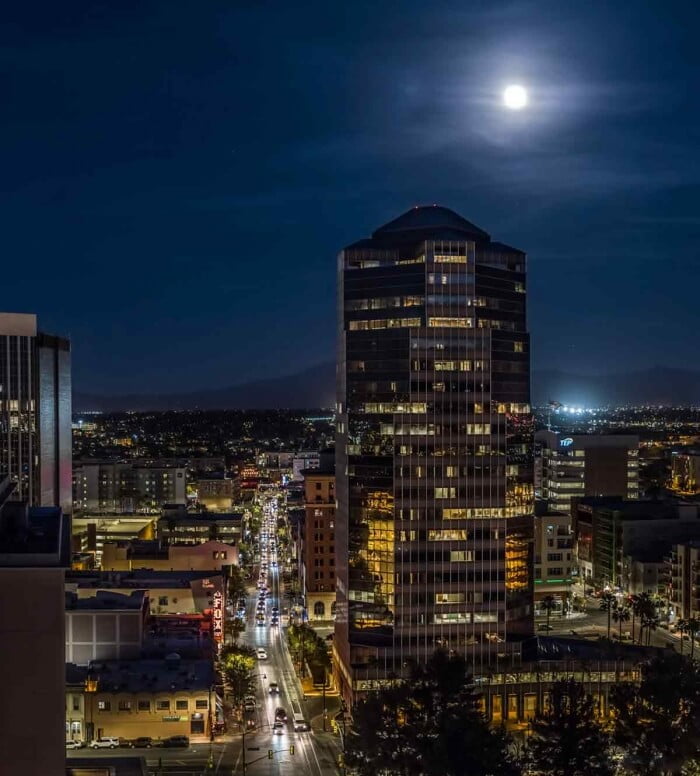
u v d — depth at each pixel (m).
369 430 198.88
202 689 178.25
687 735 103.12
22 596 71.31
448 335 199.12
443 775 98.50
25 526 81.12
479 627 195.88
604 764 107.31
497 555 197.62
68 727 176.00
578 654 198.38
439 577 196.25
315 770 161.75
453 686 114.12
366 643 194.88
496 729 115.12
